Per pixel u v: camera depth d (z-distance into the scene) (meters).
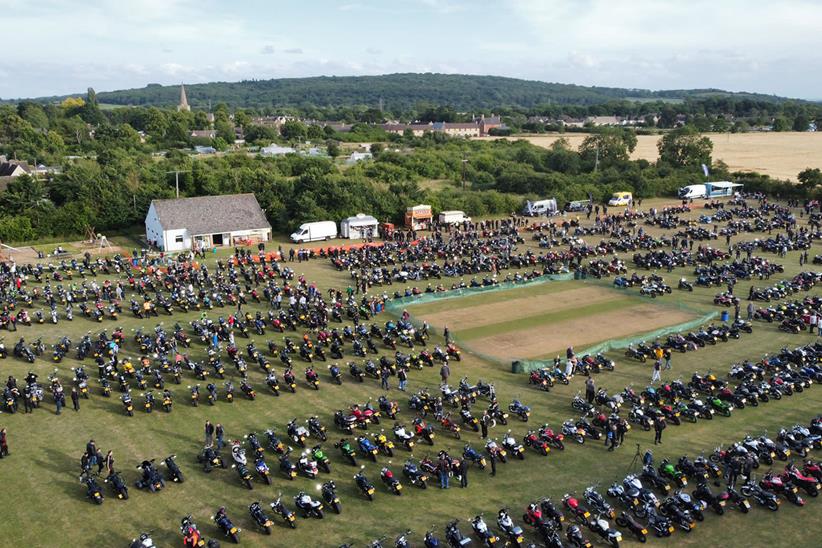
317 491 32.47
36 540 28.45
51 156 166.75
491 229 99.25
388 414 40.44
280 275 70.31
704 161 151.00
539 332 55.00
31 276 70.00
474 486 33.06
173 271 69.56
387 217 104.06
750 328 54.53
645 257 75.81
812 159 174.75
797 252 81.81
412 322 57.03
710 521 30.08
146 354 49.25
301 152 181.62
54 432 38.12
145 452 36.00
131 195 102.94
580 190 126.56
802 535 28.83
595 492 30.38
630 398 41.25
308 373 44.06
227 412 40.84
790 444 35.94
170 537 28.77
